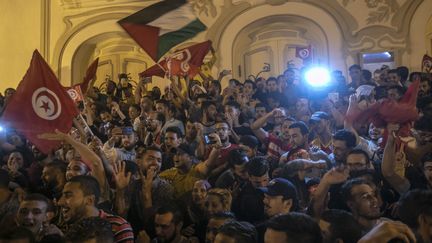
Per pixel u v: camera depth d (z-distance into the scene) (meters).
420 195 2.38
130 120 7.89
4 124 4.10
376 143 4.90
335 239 2.36
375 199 2.76
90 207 3.14
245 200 3.61
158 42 6.13
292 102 7.49
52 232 3.13
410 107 4.10
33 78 4.21
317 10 9.77
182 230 3.62
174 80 7.39
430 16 9.22
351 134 3.99
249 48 10.46
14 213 3.62
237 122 6.12
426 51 9.22
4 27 11.33
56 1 11.13
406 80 7.40
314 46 10.15
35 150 5.75
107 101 8.80
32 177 4.86
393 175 3.57
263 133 5.43
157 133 6.34
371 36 9.45
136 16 6.13
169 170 4.49
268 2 9.98
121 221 3.13
